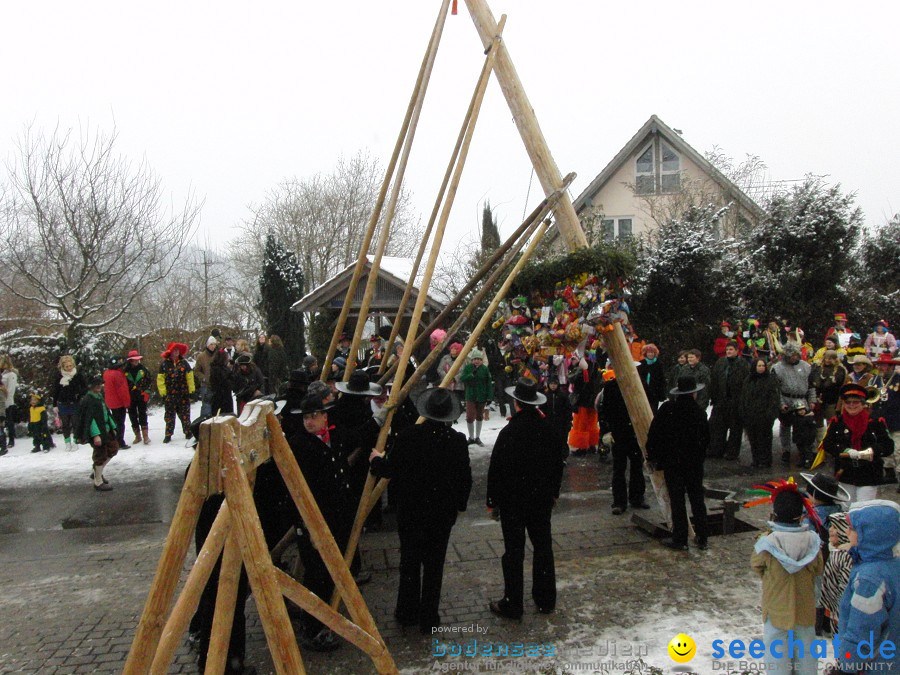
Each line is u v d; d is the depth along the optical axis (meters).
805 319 15.48
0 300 17.03
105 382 10.72
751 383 9.14
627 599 5.05
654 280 14.49
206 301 25.64
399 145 5.52
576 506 7.53
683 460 5.94
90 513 7.76
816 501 4.41
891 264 20.53
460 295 5.43
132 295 15.69
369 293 5.70
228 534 2.60
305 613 4.41
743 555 5.89
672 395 6.00
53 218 14.76
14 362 13.13
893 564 3.16
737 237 17.67
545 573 4.85
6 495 8.56
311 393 4.39
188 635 4.64
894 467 5.62
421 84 5.41
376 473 4.62
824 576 4.04
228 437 2.35
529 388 4.86
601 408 7.40
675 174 20.61
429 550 4.59
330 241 30.70
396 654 4.32
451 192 5.15
